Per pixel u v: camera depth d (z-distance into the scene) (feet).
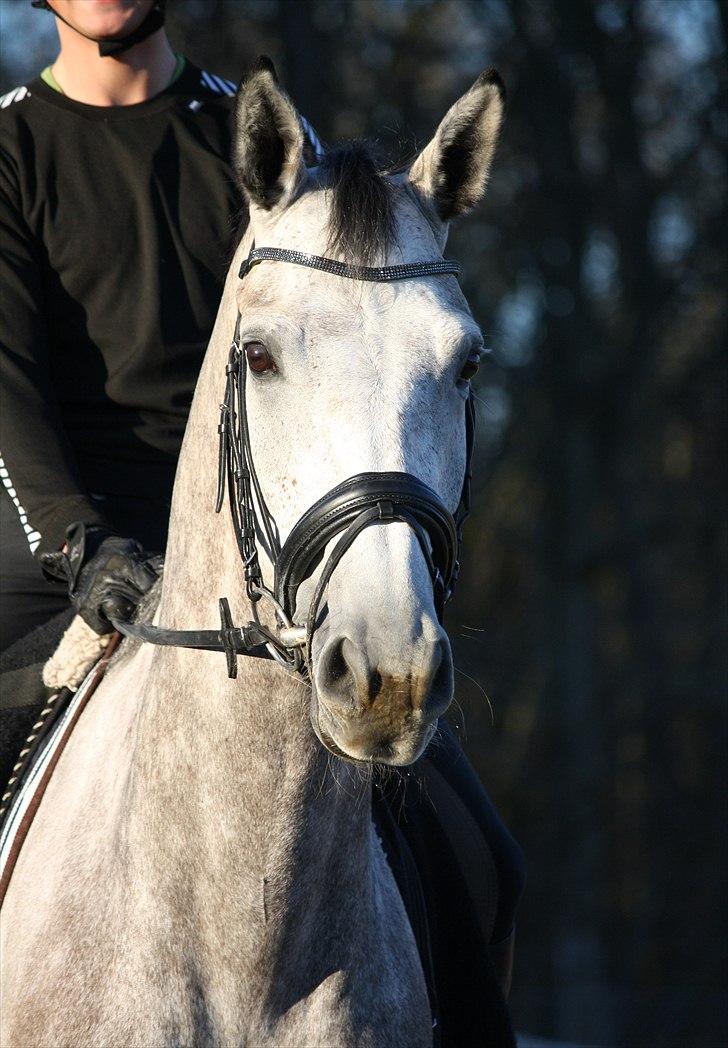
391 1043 14.94
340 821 14.60
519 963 93.45
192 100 20.59
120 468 19.40
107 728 16.31
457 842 18.15
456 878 17.49
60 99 19.99
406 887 16.46
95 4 19.47
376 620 12.66
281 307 13.84
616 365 85.15
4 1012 15.24
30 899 15.62
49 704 17.83
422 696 12.55
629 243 85.71
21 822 16.48
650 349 86.53
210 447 15.08
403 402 13.47
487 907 18.67
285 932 14.35
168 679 14.97
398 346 13.65
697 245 85.25
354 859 14.75
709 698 94.94
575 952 86.58
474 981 17.13
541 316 85.61
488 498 98.32
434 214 15.08
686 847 95.71
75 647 17.28
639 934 94.63
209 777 14.46
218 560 14.82
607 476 87.86
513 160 85.25
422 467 13.41
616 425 86.79
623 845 98.58
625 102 84.28
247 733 14.30
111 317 19.35
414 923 16.43
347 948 14.75
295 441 13.58
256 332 13.83
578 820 87.56
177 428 19.51
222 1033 14.35
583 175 85.25
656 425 93.86
